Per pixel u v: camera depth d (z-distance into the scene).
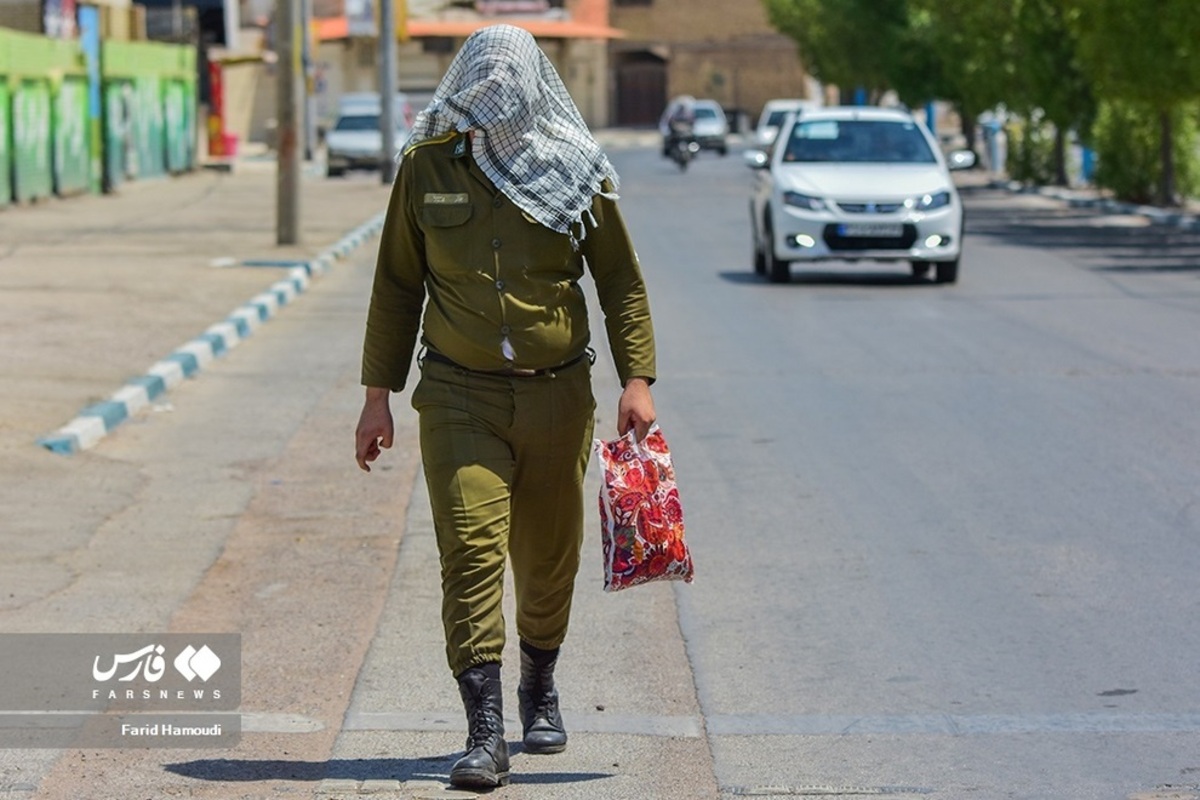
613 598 18.20
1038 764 13.39
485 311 12.17
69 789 12.69
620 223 12.58
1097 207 84.38
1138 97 72.06
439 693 15.10
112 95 90.56
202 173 113.31
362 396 30.75
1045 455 25.17
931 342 37.03
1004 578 18.80
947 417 28.27
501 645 12.34
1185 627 16.98
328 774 13.04
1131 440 26.20
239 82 167.75
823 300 45.09
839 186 48.25
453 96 12.05
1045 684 15.35
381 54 99.75
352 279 51.84
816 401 29.88
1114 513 21.64
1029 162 103.56
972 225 73.94
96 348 34.31
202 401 30.12
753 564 19.47
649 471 12.77
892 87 130.12
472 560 12.13
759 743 13.89
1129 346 36.28
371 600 18.03
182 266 51.19
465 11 181.50
